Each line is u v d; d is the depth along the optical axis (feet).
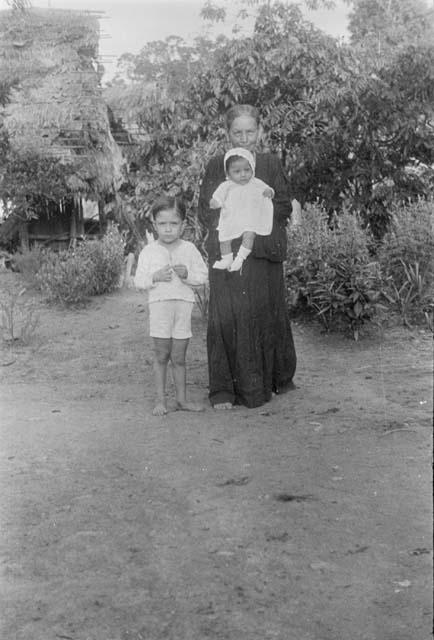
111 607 8.04
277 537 9.43
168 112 24.61
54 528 9.59
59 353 17.63
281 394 15.43
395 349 17.60
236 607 8.04
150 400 15.23
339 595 8.18
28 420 13.35
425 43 23.17
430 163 23.77
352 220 20.80
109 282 22.15
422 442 12.19
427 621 7.67
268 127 23.71
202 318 20.62
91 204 29.71
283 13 23.68
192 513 10.07
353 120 23.32
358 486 10.64
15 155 28.96
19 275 23.77
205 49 24.32
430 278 20.20
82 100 28.96
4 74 30.14
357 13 23.71
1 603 8.12
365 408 13.92
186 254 14.85
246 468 11.41
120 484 10.87
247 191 14.69
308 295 19.84
